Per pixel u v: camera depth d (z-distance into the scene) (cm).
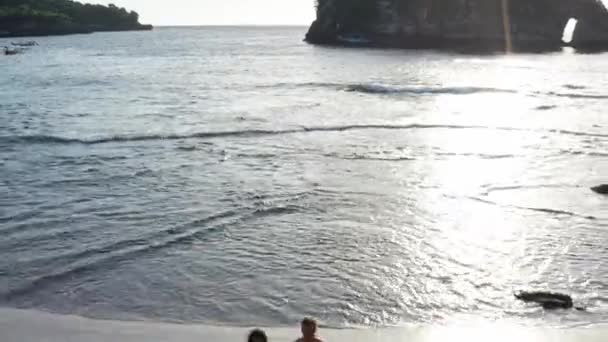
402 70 6994
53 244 1342
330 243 1377
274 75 6328
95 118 3250
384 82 5484
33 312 1018
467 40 12800
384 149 2473
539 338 936
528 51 11769
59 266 1215
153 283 1147
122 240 1369
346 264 1255
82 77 6038
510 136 2805
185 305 1061
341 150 2441
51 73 6588
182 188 1833
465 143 2627
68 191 1794
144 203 1670
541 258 1299
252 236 1416
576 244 1387
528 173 2089
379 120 3275
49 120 3169
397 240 1402
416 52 10994
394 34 12812
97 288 1122
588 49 12506
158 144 2527
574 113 3588
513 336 944
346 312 1043
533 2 13125
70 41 16175
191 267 1226
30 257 1263
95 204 1659
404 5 12812
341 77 6062
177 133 2772
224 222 1505
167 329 959
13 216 1544
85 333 941
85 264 1226
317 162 2216
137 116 3334
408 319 1020
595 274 1212
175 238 1388
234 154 2339
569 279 1188
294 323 1001
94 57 9794
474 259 1291
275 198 1723
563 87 5066
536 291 1106
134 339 923
